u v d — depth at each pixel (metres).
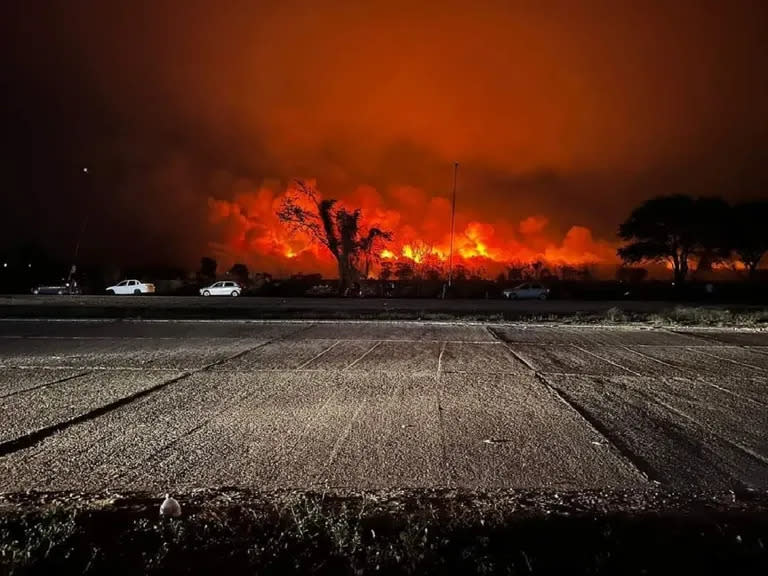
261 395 12.83
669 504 6.39
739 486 7.20
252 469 7.95
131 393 13.08
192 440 9.38
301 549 5.35
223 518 6.00
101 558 5.26
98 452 8.79
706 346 21.20
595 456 8.43
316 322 30.00
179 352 19.72
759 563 5.10
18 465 8.23
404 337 24.00
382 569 5.03
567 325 28.86
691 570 5.00
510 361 17.72
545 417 10.75
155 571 5.06
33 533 5.62
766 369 16.23
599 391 13.17
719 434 9.61
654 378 14.81
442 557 5.18
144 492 7.08
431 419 10.64
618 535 5.53
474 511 6.12
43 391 13.33
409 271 73.69
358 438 9.43
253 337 24.00
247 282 75.94
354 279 65.12
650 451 8.66
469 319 31.80
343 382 14.32
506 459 8.30
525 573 4.95
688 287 66.25
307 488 7.17
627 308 43.06
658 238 76.06
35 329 27.02
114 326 28.28
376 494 6.84
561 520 5.85
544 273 79.31
